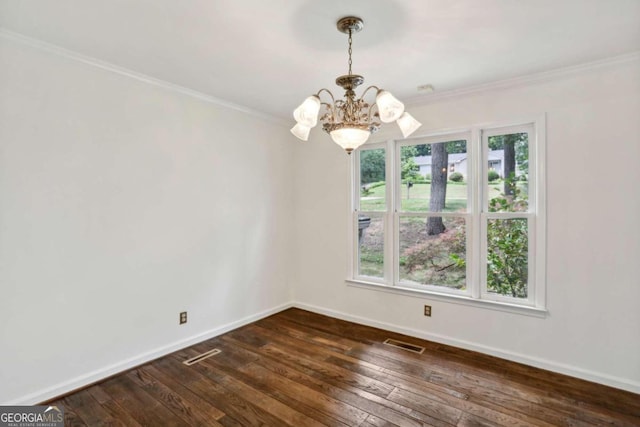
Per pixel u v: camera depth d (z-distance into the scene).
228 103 3.47
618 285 2.45
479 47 2.26
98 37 2.15
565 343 2.64
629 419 2.09
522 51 2.31
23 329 2.20
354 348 3.13
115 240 2.66
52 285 2.33
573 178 2.59
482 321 3.02
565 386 2.47
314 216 4.18
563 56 2.39
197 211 3.25
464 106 3.08
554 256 2.68
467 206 3.16
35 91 2.23
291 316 4.05
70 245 2.41
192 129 3.19
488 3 1.76
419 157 3.45
